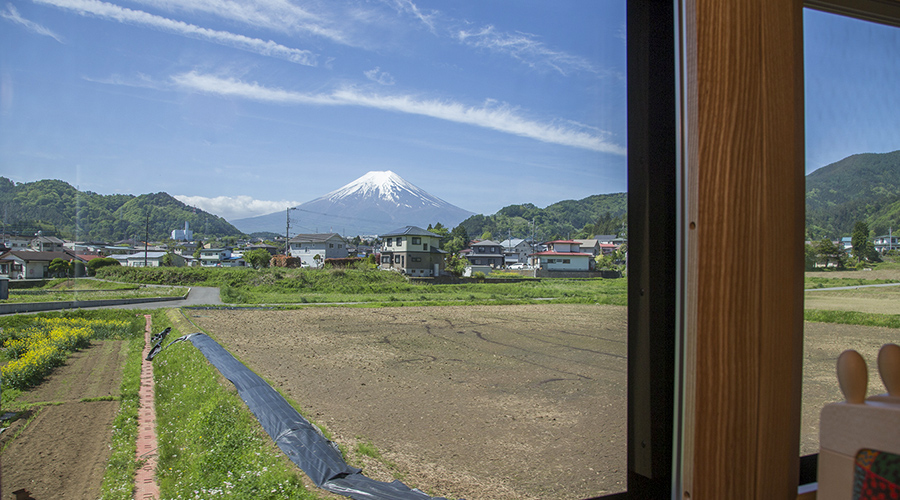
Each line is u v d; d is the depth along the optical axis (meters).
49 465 3.53
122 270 24.20
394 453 4.40
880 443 0.97
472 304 23.75
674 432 1.30
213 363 7.19
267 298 26.75
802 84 1.37
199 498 2.96
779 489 1.25
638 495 1.61
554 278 37.31
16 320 8.41
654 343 1.54
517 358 9.93
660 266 1.53
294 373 8.17
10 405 5.09
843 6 1.56
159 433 4.29
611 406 6.30
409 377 8.02
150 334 11.58
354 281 34.59
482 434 5.07
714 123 1.20
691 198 1.22
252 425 4.33
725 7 1.22
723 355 1.20
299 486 3.21
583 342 12.21
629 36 1.68
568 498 3.38
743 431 1.21
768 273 1.23
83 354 8.63
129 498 3.01
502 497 3.38
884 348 1.08
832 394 4.50
